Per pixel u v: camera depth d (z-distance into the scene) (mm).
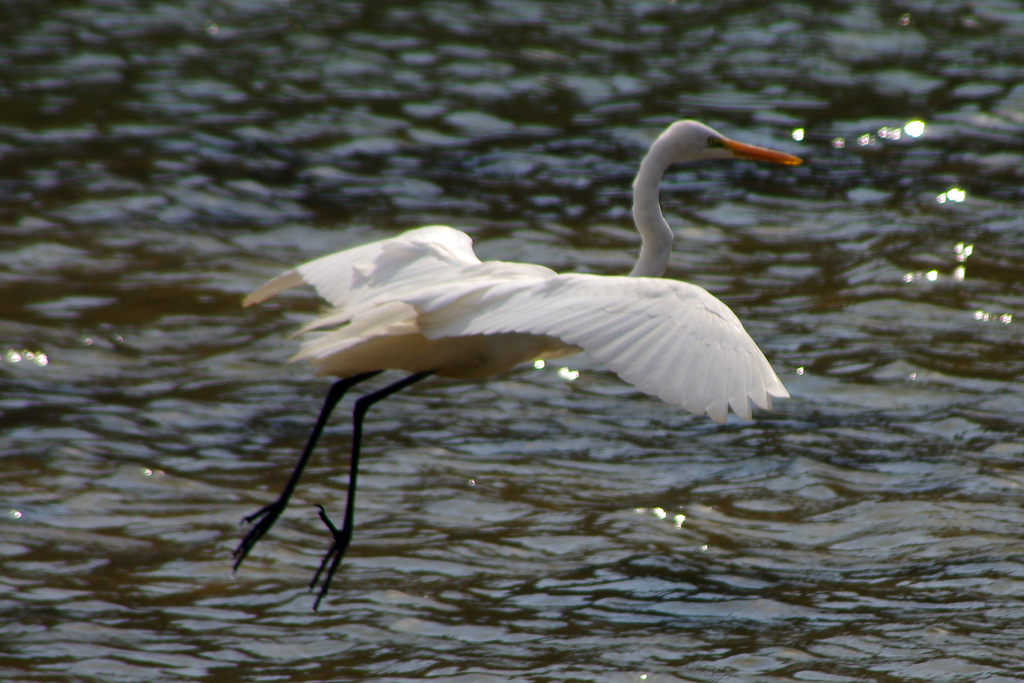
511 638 8219
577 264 15305
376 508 10070
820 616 8539
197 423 11539
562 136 19844
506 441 11391
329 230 16219
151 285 14438
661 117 20594
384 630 8297
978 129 20172
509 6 26203
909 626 8406
